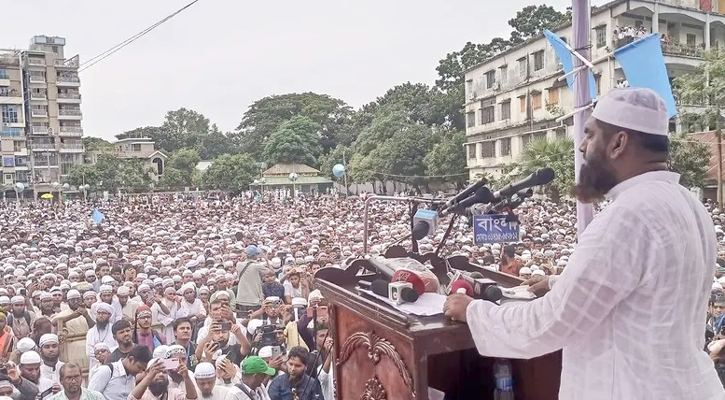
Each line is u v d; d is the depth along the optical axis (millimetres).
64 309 9648
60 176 72125
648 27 30344
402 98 61250
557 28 33875
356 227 22359
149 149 83625
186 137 100562
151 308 9422
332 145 77625
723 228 17422
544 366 2400
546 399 2391
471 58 57375
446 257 3084
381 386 2287
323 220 28688
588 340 1851
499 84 40469
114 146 81375
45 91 72000
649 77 5180
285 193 56281
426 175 48812
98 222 28984
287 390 5727
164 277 12188
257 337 7023
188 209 43312
